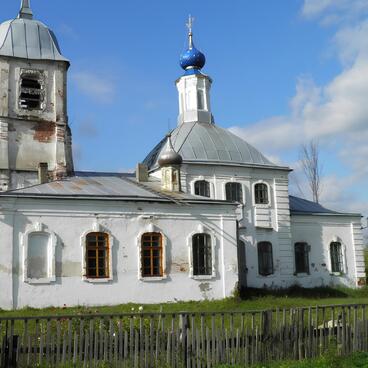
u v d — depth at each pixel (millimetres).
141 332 11242
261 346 12109
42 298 22609
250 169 33594
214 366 11477
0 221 22500
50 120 29141
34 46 29797
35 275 22812
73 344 10875
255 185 33812
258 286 32188
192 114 36844
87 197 23875
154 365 11180
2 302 21984
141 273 24406
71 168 29812
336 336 13125
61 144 28984
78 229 23703
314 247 35344
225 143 34344
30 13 31859
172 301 24734
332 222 36281
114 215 24422
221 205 26656
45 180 27031
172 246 25297
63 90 29766
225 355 11719
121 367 10992
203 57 38156
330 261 35625
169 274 24984
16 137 28359
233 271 26375
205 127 35812
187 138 34000
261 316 12305
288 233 33969
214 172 32594
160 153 33438
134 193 25719
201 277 25578
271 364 11859
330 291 33281
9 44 29406
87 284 23422
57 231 23328
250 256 32406
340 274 35656
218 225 26516
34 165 28344
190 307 22891
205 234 26172
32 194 23094
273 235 33500
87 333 10922
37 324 10789
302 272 34656
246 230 32625
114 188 26344
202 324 11656
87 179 27844
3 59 28766
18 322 16891
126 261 24281
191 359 11461
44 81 29406
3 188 27453
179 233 25562
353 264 36312
